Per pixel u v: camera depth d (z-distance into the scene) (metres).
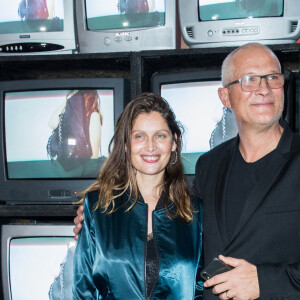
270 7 2.05
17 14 2.21
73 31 2.19
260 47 1.56
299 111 1.92
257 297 1.40
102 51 2.20
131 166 1.57
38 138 2.08
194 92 2.01
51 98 2.06
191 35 2.13
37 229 2.05
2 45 2.23
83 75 2.29
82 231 1.58
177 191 1.58
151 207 1.57
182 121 2.02
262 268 1.40
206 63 2.06
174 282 1.46
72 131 2.05
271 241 1.46
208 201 1.62
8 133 2.09
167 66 2.11
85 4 2.20
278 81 1.50
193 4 2.10
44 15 2.20
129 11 2.16
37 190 2.06
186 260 1.49
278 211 1.46
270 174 1.51
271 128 1.53
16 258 2.09
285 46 1.83
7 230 2.07
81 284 1.54
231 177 1.60
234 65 1.56
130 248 1.48
